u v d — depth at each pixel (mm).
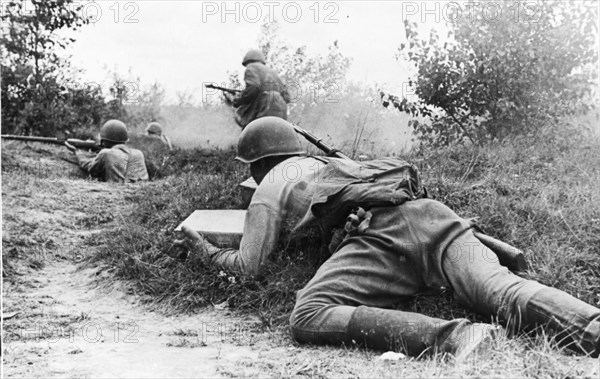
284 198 6383
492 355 4441
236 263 6438
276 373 4578
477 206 7020
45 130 14922
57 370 4695
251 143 6840
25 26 14836
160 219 8383
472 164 8344
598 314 4680
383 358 4648
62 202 9953
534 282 5047
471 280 5258
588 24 10078
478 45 10141
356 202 5742
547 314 4785
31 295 6891
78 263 7891
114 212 9539
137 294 6773
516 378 4117
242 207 8164
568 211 6934
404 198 5617
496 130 10062
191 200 8641
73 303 6684
